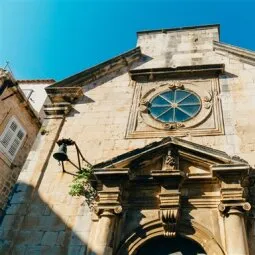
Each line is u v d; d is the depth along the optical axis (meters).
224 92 10.76
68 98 11.63
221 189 7.86
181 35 13.60
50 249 8.02
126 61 12.80
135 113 10.80
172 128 10.08
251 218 7.73
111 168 8.51
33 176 9.59
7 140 14.05
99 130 10.54
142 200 8.39
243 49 11.81
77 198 8.88
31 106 15.51
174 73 11.72
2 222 8.66
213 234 7.53
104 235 7.67
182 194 8.27
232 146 9.24
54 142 10.45
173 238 7.79
